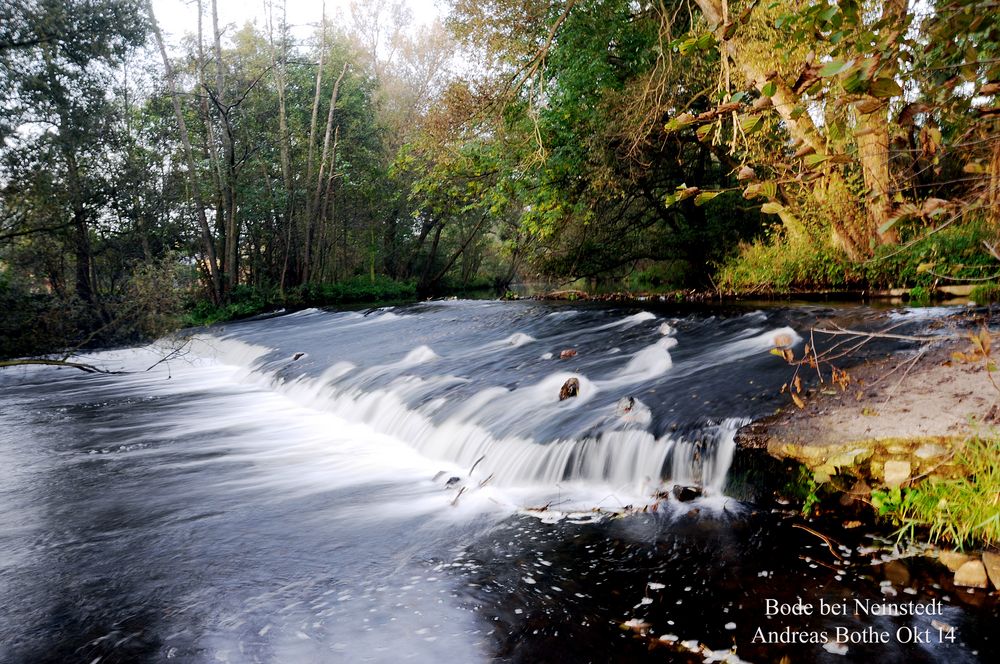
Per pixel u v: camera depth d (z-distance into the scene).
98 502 6.02
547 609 3.56
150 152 27.11
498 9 16.55
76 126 18.50
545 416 6.38
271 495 5.94
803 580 3.61
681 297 15.65
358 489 5.93
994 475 3.77
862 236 12.55
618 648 3.19
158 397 12.22
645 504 4.76
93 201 20.95
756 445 4.68
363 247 40.81
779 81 2.54
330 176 33.12
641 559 4.01
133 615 3.86
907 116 2.69
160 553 4.75
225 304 28.23
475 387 8.16
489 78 17.70
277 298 30.30
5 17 16.16
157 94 27.52
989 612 3.21
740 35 9.13
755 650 3.09
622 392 6.55
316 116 33.12
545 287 39.69
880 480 4.22
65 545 5.02
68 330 16.23
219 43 28.70
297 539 4.82
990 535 3.65
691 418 5.30
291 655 3.33
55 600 4.12
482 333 13.02
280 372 12.70
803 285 13.81
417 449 7.21
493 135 19.25
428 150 19.64
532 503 5.08
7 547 5.03
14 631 3.77
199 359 18.19
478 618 3.53
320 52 34.66
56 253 21.33
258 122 33.94
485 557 4.24
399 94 38.06
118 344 20.33
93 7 17.70
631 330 10.46
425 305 21.20
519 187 19.31
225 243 31.02
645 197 22.94
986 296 8.39
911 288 11.10
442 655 3.23
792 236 14.70
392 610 3.68
